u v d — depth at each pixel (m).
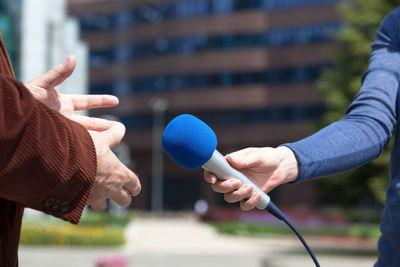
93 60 55.34
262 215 32.88
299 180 1.32
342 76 19.31
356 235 25.33
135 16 53.56
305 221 29.58
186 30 50.78
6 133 0.90
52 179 0.97
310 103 46.41
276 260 16.72
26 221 22.98
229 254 18.39
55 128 0.98
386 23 1.56
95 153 1.05
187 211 53.75
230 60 49.06
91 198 1.12
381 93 1.43
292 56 46.97
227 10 49.44
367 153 1.35
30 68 25.48
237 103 48.66
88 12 55.28
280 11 47.50
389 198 1.44
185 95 50.50
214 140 1.17
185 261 16.38
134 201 54.25
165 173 53.78
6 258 1.06
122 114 53.88
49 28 26.41
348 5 19.31
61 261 15.88
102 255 17.61
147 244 21.94
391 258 1.43
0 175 0.92
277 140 47.53
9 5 25.11
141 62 53.00
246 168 1.27
